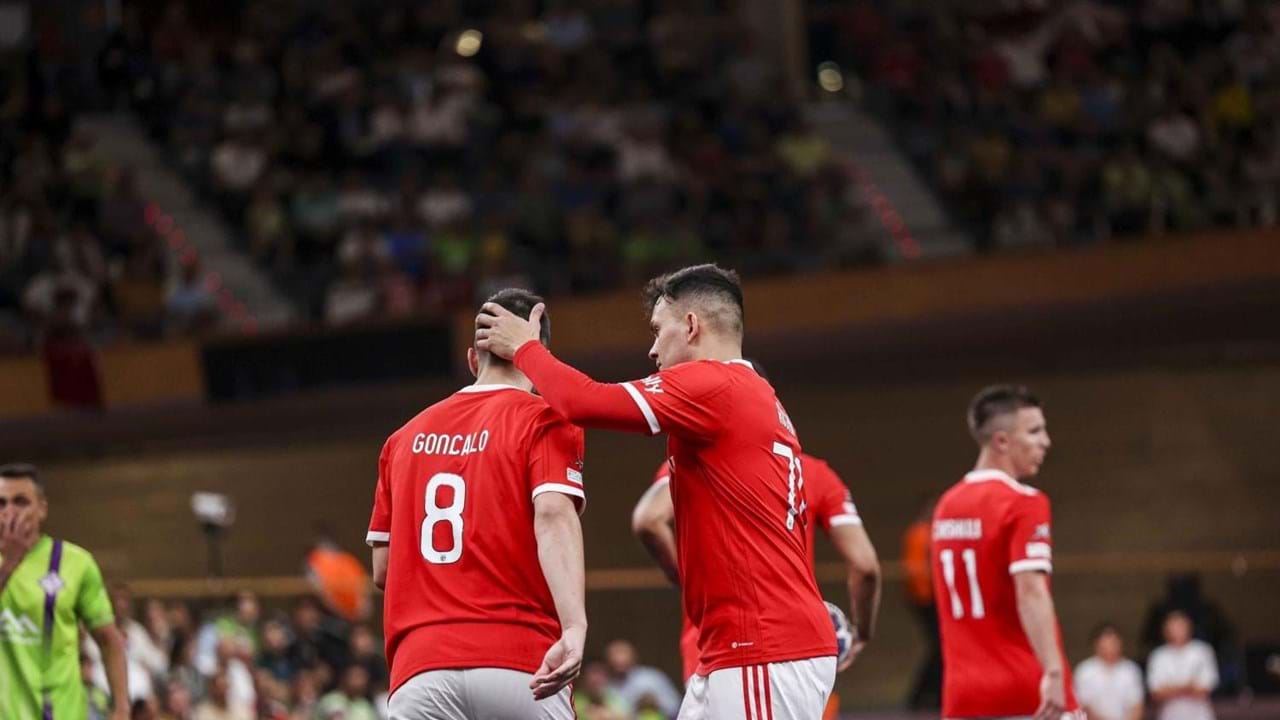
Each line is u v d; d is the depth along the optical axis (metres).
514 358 18.03
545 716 17.36
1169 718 48.59
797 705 18.09
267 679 42.44
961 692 24.44
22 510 25.16
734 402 18.20
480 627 17.30
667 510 22.94
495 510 17.52
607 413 17.52
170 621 46.81
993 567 24.12
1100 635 47.75
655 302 19.42
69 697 25.08
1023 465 24.83
